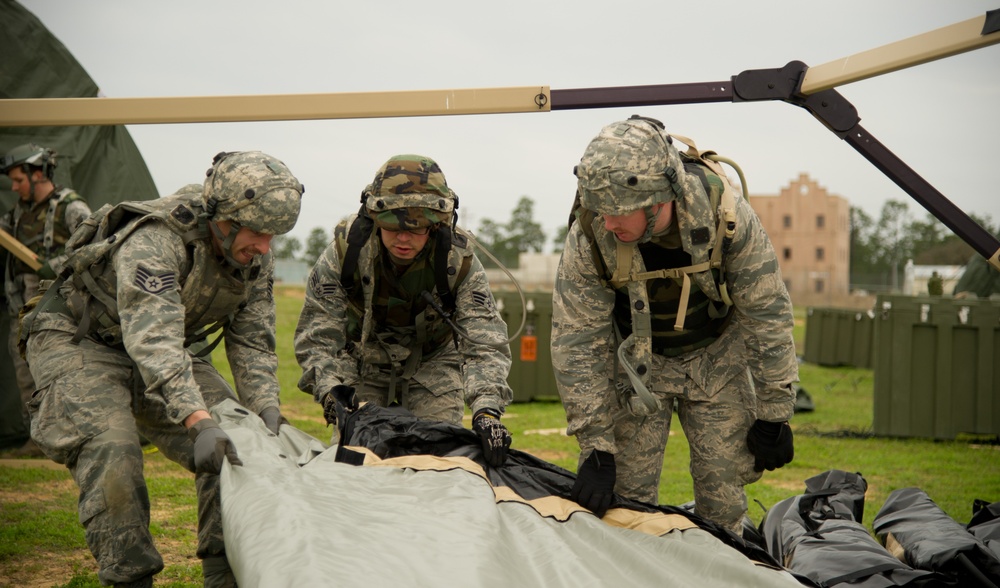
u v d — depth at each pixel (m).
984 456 8.07
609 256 2.93
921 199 3.41
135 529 3.01
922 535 3.71
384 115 3.45
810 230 68.00
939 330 8.91
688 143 3.04
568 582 2.12
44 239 6.18
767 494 6.20
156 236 3.10
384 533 2.13
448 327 3.65
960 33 3.00
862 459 7.78
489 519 2.31
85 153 7.15
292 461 2.82
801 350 20.39
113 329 3.26
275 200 3.01
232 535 2.25
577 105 3.43
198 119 3.49
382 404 3.86
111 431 3.07
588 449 2.97
